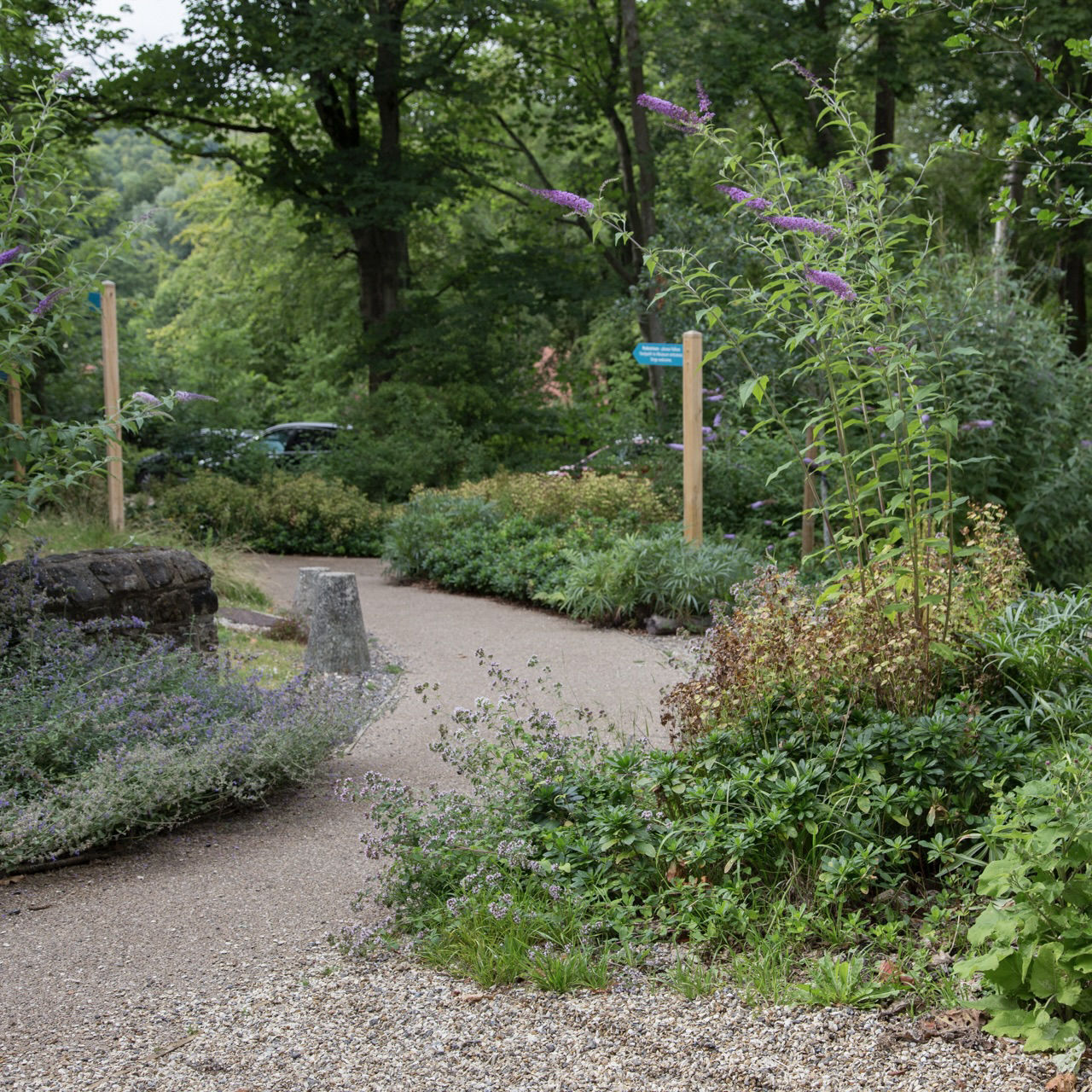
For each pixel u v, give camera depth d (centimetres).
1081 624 486
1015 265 1203
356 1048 311
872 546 488
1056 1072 278
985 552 559
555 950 367
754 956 350
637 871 406
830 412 491
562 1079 290
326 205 2328
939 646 439
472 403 2353
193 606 813
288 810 553
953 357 1016
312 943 392
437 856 410
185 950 389
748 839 386
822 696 445
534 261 2497
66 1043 322
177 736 557
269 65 2186
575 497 1395
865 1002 317
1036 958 299
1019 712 430
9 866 463
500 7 2233
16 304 623
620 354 2661
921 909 371
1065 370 1133
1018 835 321
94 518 1240
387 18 2212
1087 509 1085
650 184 2219
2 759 516
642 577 1083
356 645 866
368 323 2486
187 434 1972
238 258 3653
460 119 2650
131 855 493
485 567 1293
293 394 3644
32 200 687
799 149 2234
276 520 1817
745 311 498
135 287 4781
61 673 598
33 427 662
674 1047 303
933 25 1948
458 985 349
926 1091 274
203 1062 307
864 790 400
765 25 2033
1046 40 1723
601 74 2539
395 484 2073
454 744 654
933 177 2212
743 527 1358
